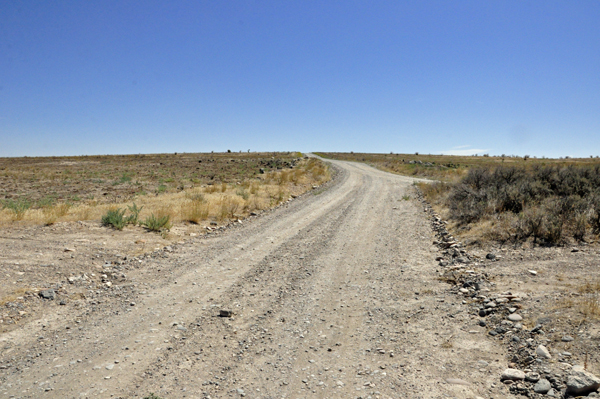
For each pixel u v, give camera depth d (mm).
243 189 21641
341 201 19125
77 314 5551
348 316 5484
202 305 6000
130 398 3480
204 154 78312
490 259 7594
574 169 15008
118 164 45656
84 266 7684
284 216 15117
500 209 11102
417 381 3662
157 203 15742
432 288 6430
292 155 72438
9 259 7547
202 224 13078
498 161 55719
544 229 8453
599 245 7555
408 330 4883
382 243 10148
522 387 3357
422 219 13234
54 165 43469
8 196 18188
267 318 5480
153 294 6477
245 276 7559
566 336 4020
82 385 3699
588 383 3113
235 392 3594
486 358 4012
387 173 37594
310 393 3557
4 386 3670
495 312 5066
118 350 4469
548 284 5734
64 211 12492
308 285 6949
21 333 4855
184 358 4297
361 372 3912
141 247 9547
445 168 39250
